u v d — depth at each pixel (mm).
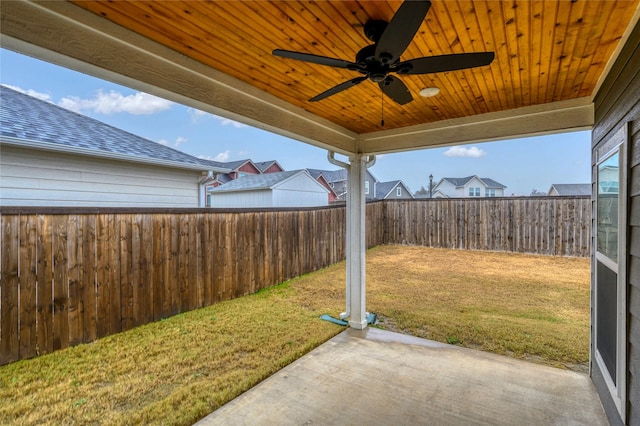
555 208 8297
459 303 4965
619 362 1918
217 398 2521
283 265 6367
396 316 4391
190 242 4672
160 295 4289
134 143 5887
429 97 2859
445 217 9797
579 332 3756
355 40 1983
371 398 2520
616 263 2047
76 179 4652
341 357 3221
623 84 1891
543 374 2836
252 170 22281
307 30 1867
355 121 3615
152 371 2939
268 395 2570
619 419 1963
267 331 3895
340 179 24844
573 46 1997
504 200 8938
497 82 2549
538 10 1652
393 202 10633
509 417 2266
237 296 5367
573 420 2219
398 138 3871
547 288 5750
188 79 2193
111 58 1793
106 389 2645
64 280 3377
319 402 2473
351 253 4133
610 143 2168
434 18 1716
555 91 2719
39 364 3035
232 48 2070
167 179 5855
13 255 3037
